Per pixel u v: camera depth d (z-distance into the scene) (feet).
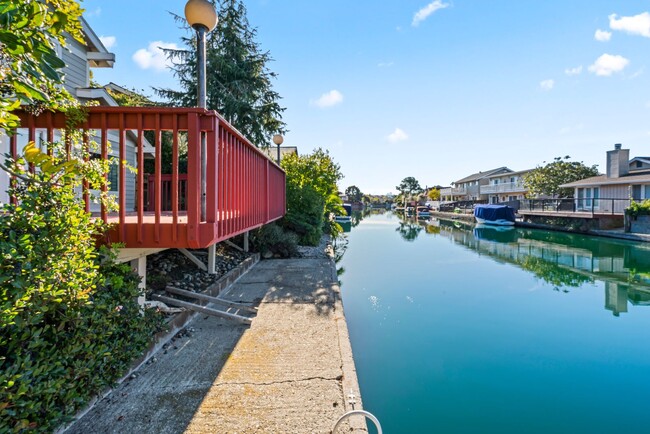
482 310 22.56
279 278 21.83
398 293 26.37
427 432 10.83
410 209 168.45
